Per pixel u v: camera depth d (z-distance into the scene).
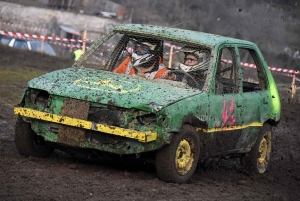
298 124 18.14
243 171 11.38
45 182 8.42
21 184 8.20
